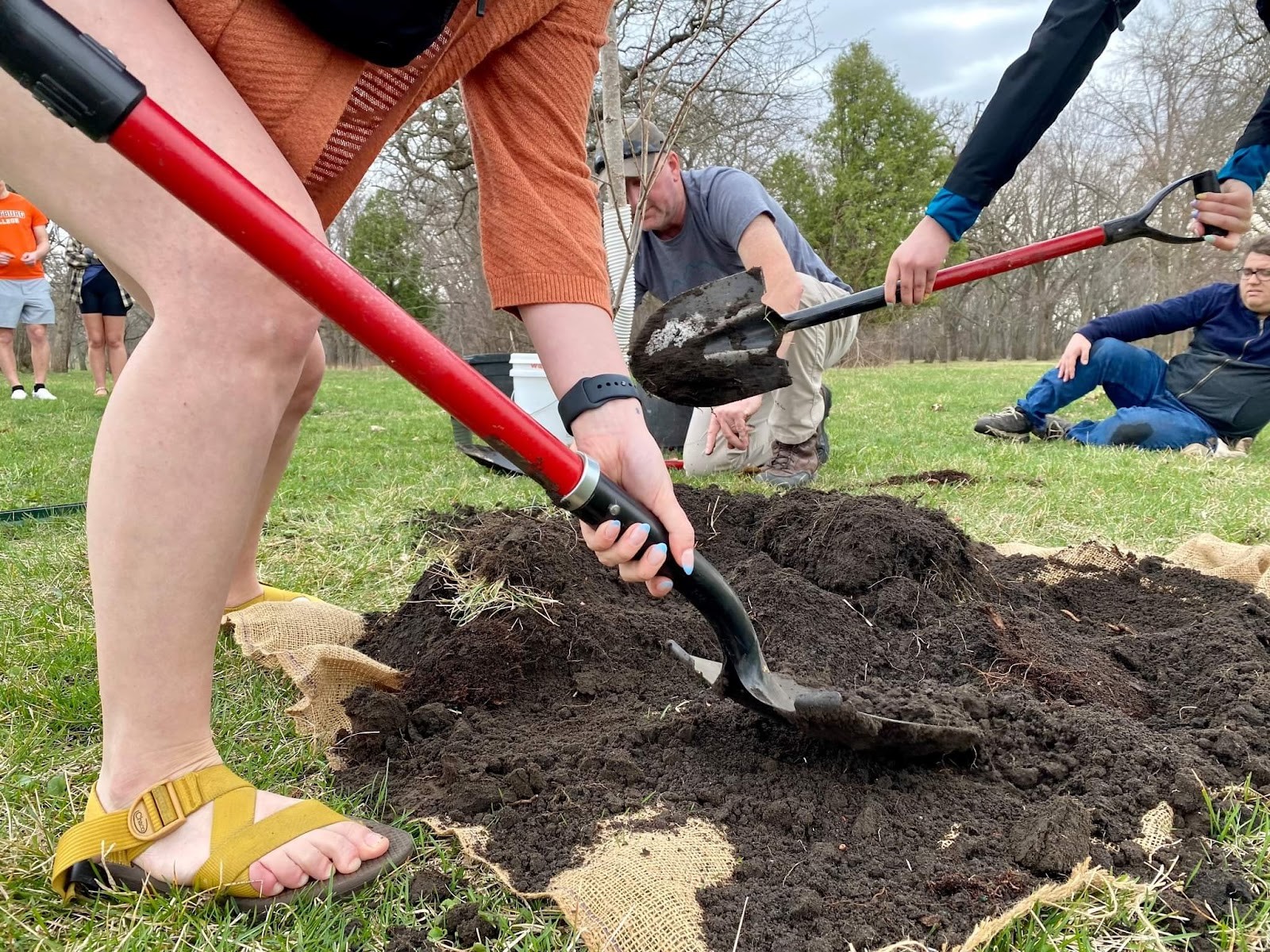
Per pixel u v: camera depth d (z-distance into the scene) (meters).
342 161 1.46
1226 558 2.83
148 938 1.29
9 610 2.62
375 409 10.41
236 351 1.21
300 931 1.30
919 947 1.22
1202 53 21.09
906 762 1.67
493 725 1.91
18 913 1.35
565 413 1.59
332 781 1.73
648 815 1.53
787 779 1.64
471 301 23.97
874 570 2.46
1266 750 1.73
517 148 1.62
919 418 8.35
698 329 2.35
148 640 1.28
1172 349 23.08
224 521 1.26
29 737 1.86
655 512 1.52
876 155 28.48
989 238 37.62
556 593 2.31
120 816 1.36
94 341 9.73
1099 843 1.44
